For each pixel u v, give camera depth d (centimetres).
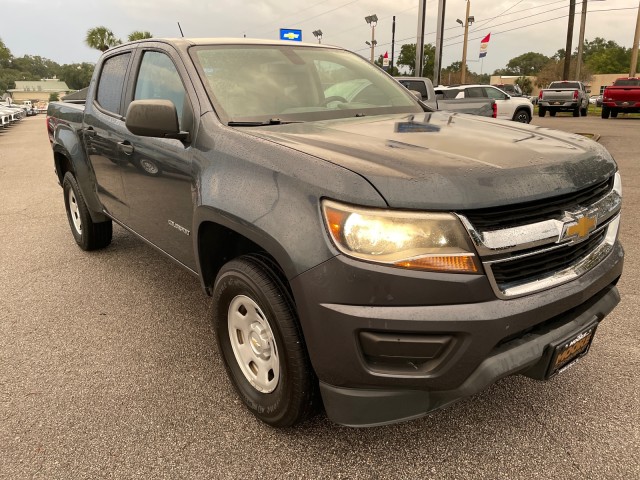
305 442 238
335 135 250
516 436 240
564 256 213
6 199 791
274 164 220
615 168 254
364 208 186
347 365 195
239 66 318
